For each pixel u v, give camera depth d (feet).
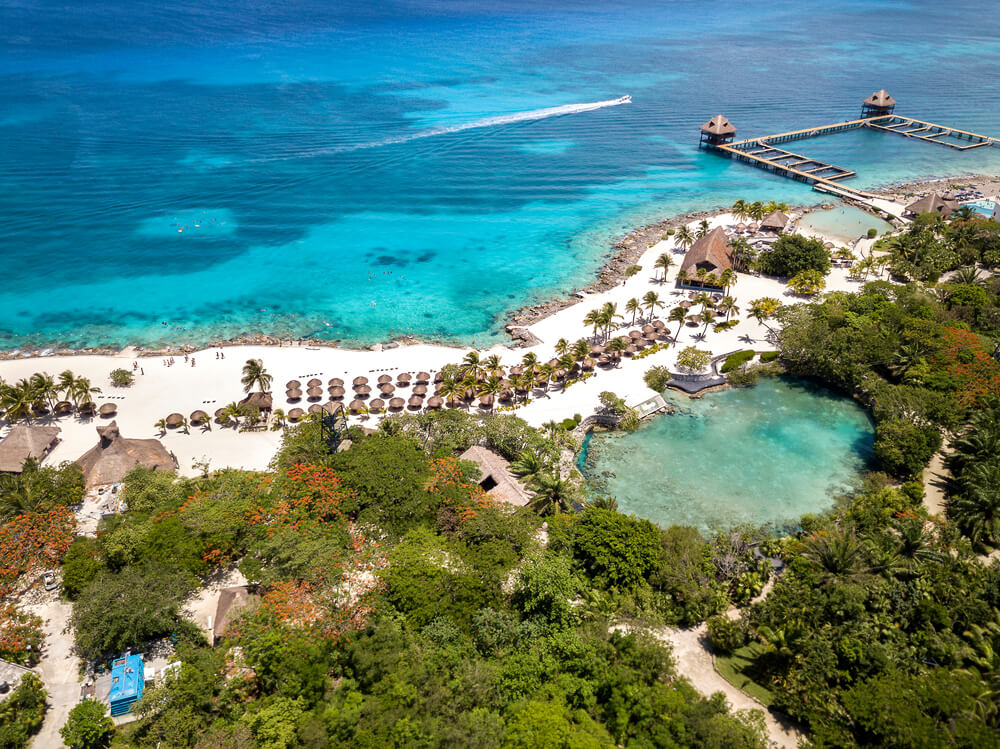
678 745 138.72
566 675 157.69
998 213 415.03
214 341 329.52
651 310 331.77
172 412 269.44
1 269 390.83
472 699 151.02
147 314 353.10
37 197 484.33
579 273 402.11
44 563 189.67
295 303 368.27
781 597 173.58
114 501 215.92
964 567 179.01
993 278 343.67
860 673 154.71
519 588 182.09
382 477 211.00
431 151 606.96
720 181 549.95
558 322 342.44
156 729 145.89
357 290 382.42
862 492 228.84
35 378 263.29
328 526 195.93
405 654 158.71
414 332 340.18
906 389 249.75
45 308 355.15
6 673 160.04
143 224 453.17
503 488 217.97
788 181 546.26
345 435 242.78
